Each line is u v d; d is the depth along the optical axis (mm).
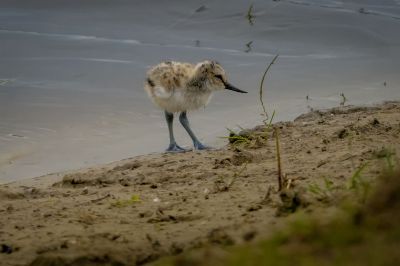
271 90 22859
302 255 6504
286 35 28234
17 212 12000
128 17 30000
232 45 27375
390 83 23312
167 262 7938
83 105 21734
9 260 9359
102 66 24891
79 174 14859
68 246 9609
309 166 13484
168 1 31250
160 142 19109
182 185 13328
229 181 13023
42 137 19516
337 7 31047
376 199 7094
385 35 28203
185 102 18375
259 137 16109
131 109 21562
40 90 22828
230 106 21625
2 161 17812
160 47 26875
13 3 31531
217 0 31000
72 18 29891
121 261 8961
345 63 25500
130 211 11594
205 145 18422
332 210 9070
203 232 9727
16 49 26328
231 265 6902
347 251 6336
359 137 15570
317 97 22047
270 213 10203
